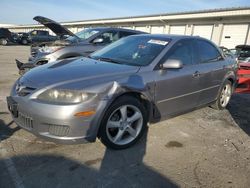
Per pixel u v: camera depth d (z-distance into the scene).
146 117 3.56
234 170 3.04
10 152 3.12
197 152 3.44
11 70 9.24
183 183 2.73
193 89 4.27
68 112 2.81
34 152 3.15
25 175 2.69
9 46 26.14
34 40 28.78
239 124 4.64
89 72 3.27
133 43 4.34
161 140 3.73
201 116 4.94
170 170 2.96
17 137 3.51
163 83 3.67
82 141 2.97
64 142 2.91
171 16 24.77
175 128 4.22
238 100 6.45
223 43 21.08
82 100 2.87
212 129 4.31
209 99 4.89
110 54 4.24
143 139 3.71
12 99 3.21
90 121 2.93
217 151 3.51
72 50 6.95
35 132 2.98
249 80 7.02
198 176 2.87
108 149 3.32
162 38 4.24
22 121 3.11
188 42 4.36
